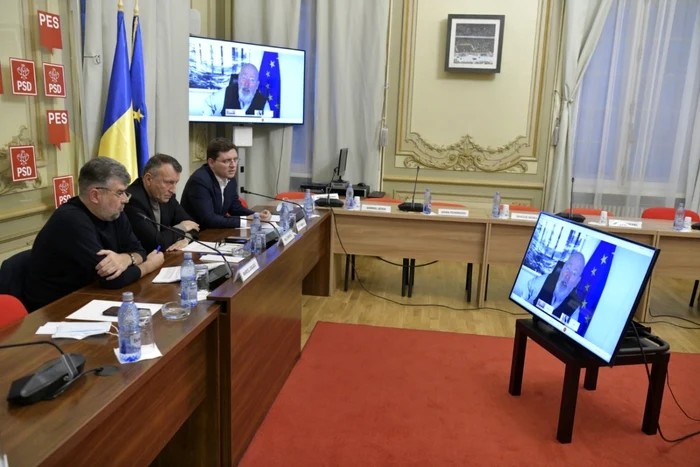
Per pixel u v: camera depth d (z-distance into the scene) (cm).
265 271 223
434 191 556
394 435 226
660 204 526
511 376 262
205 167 342
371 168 546
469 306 397
